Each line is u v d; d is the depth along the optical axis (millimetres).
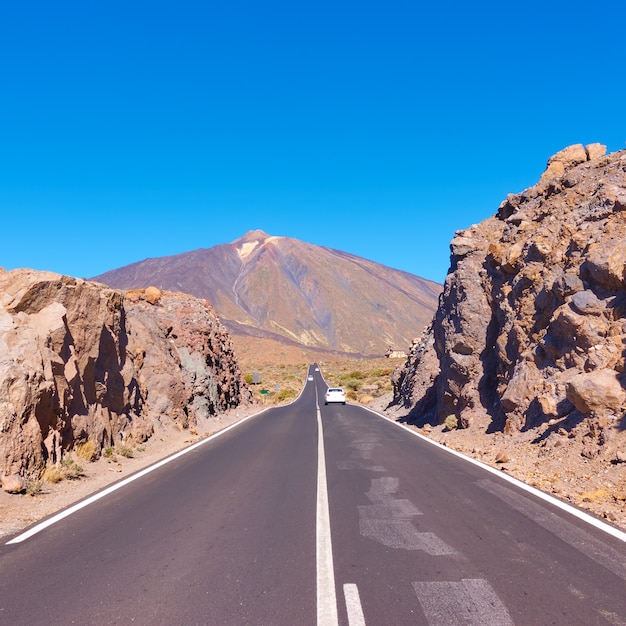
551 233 16547
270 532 6887
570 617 4250
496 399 17344
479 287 19766
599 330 12586
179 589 5008
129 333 19641
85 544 6484
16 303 12180
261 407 40375
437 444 15984
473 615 4312
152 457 14508
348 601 4645
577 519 7105
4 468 9211
